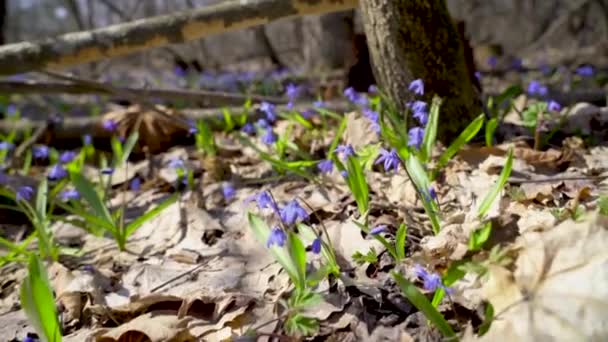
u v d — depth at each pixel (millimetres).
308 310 833
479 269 740
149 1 6160
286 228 913
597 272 711
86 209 1328
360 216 1015
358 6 1368
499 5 7102
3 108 2400
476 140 1271
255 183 1291
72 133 1805
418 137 1053
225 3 1386
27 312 763
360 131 1320
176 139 1718
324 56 3424
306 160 1318
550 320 708
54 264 1051
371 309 827
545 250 750
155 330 836
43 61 1418
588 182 1043
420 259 854
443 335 767
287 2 1360
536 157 1156
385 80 1271
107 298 951
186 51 5621
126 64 5906
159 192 1363
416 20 1203
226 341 813
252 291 913
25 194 1091
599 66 2967
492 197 903
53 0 7855
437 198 1036
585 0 5301
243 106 1912
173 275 986
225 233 1093
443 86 1229
